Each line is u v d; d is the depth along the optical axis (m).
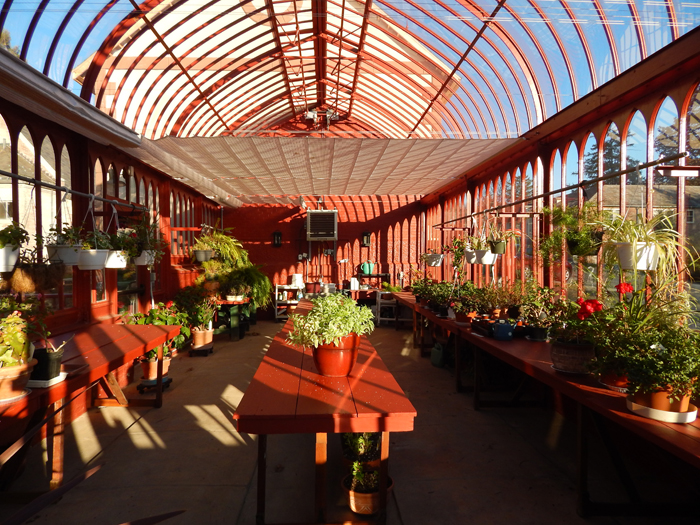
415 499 3.25
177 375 6.61
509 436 4.39
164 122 7.19
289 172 7.45
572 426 4.64
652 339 2.59
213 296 8.95
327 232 11.80
